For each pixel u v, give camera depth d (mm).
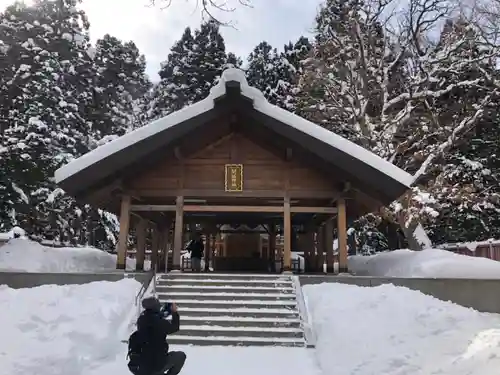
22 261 14953
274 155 14797
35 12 25688
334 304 9883
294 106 31078
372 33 25109
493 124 25094
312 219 19672
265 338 9359
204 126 13891
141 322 5113
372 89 25297
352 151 12977
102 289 10289
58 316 8406
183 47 42000
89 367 6992
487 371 5457
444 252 14562
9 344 6926
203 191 14539
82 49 29531
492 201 22891
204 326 9805
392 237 29391
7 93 22000
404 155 24859
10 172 18719
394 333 7797
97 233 28828
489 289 11734
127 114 35469
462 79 24062
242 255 20797
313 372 7164
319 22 27750
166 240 19969
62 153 21484
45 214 22078
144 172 14648
